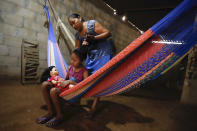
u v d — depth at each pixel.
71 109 2.33
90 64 2.19
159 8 6.48
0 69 3.53
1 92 2.81
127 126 1.79
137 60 1.54
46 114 2.02
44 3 4.48
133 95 3.98
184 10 1.22
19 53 3.93
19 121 1.73
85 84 1.60
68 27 5.54
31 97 2.79
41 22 4.46
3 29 3.53
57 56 3.55
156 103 3.04
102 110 2.37
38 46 4.40
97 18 6.88
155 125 1.82
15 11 3.74
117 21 8.29
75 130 1.61
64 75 2.91
